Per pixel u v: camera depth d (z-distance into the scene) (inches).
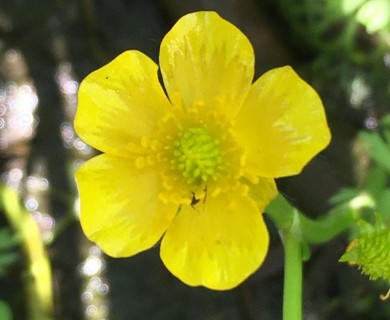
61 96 6.5
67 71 6.6
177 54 3.7
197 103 3.7
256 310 6.1
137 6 6.7
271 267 6.1
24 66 6.6
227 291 6.1
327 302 6.0
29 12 6.7
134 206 3.7
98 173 3.7
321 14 6.2
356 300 6.0
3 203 5.9
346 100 6.3
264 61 6.2
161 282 6.2
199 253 3.6
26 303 6.0
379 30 5.9
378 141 5.0
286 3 6.2
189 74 3.7
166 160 3.8
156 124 3.7
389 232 4.0
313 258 6.1
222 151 3.7
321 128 3.5
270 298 6.1
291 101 3.5
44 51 6.6
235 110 3.6
